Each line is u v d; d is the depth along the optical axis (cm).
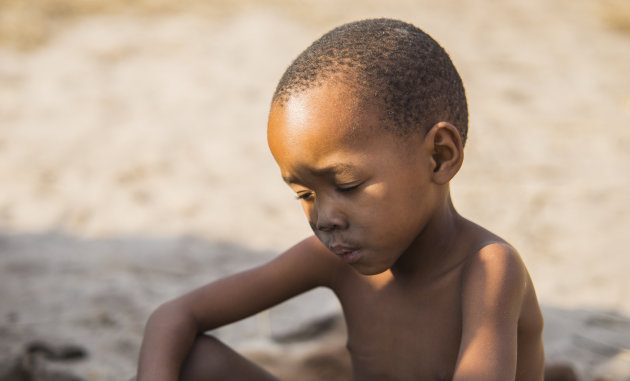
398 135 146
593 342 335
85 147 631
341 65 146
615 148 635
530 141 652
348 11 1050
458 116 157
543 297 388
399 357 170
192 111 723
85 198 531
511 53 910
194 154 624
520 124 692
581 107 741
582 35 991
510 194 538
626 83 817
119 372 299
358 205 147
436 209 159
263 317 357
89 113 712
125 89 777
